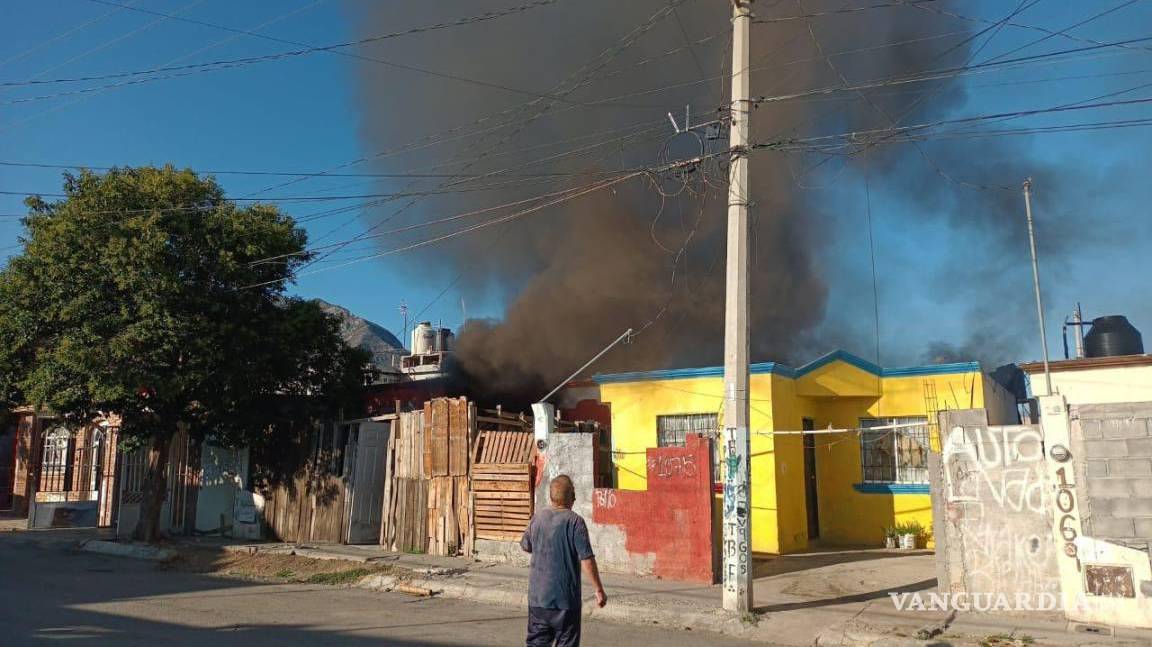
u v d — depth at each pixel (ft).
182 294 49.62
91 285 47.57
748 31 35.32
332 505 54.44
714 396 50.26
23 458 87.51
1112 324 66.90
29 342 49.11
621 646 27.35
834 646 27.58
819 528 52.95
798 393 51.06
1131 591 27.94
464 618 31.40
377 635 27.73
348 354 60.90
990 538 31.42
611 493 41.24
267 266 54.24
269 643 26.14
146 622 29.89
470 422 47.91
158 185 51.31
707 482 38.58
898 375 52.21
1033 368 56.34
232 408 54.95
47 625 28.91
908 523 50.24
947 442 32.53
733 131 34.65
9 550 56.95
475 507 46.50
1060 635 26.91
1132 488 28.30
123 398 49.88
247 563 47.80
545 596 18.24
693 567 38.29
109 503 72.79
